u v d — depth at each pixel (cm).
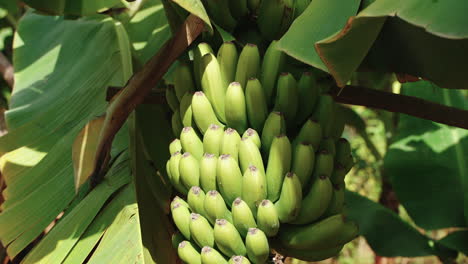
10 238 206
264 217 170
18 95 240
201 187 178
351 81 304
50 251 196
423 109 195
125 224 192
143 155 206
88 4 204
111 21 240
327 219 173
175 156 183
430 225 258
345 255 605
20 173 218
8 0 271
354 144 527
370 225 266
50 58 246
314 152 178
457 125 194
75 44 243
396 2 153
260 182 171
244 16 187
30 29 259
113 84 223
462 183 260
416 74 171
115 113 188
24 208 210
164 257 194
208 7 183
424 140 267
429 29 147
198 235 174
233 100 177
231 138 176
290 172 176
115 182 203
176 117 191
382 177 353
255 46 179
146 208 198
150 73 185
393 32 163
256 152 174
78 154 190
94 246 196
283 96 178
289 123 182
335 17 164
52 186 212
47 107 230
